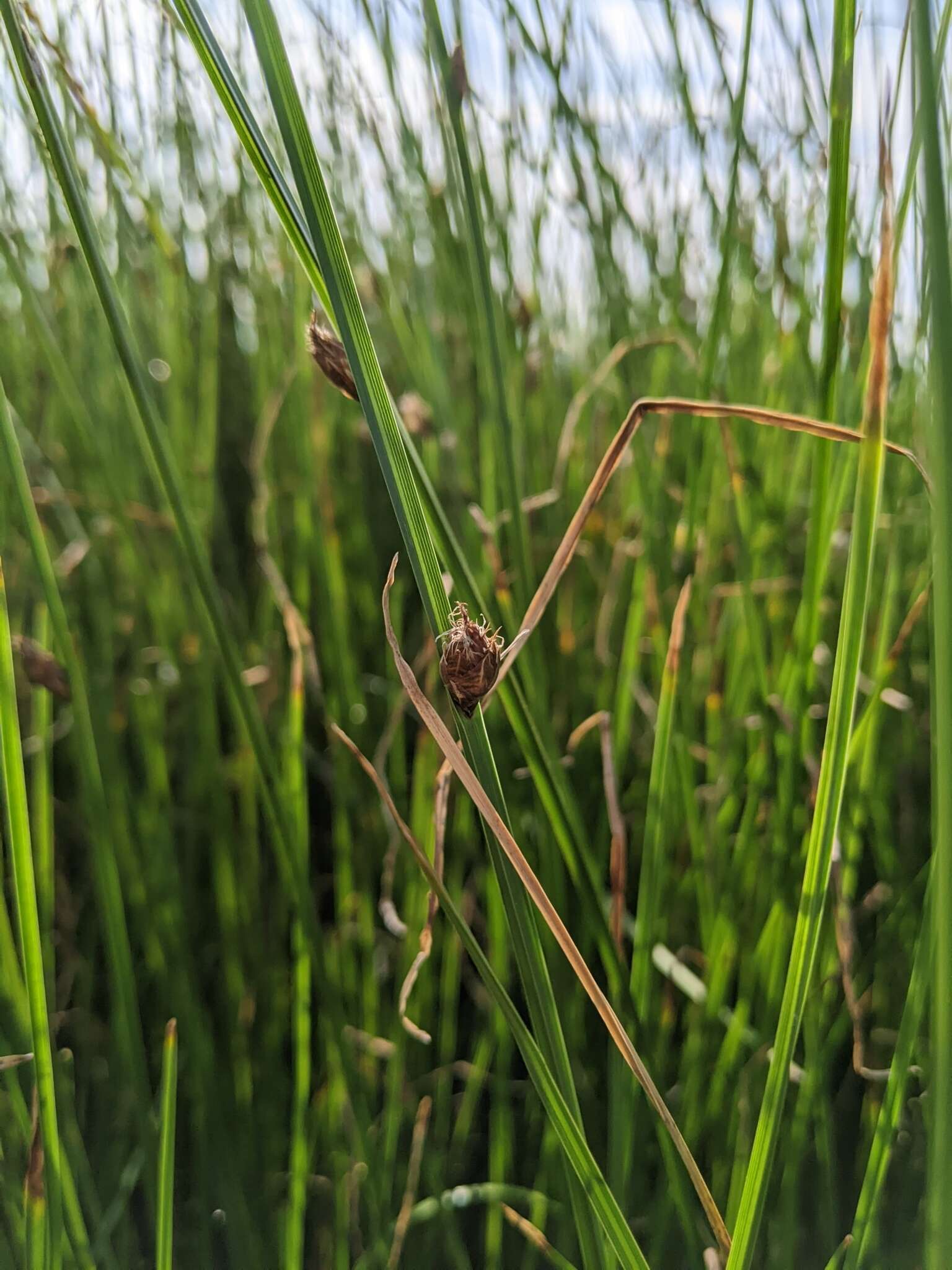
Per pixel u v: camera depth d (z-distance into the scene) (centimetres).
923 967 12
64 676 14
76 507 28
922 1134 18
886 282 8
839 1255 13
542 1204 18
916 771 24
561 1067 11
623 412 25
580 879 13
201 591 13
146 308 31
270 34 9
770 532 20
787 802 16
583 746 23
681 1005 22
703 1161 19
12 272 19
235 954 22
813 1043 16
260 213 27
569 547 11
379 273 28
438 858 12
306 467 22
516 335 22
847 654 9
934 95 6
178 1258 20
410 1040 22
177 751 27
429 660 20
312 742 27
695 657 22
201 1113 18
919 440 19
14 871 11
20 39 10
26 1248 12
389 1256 17
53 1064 15
